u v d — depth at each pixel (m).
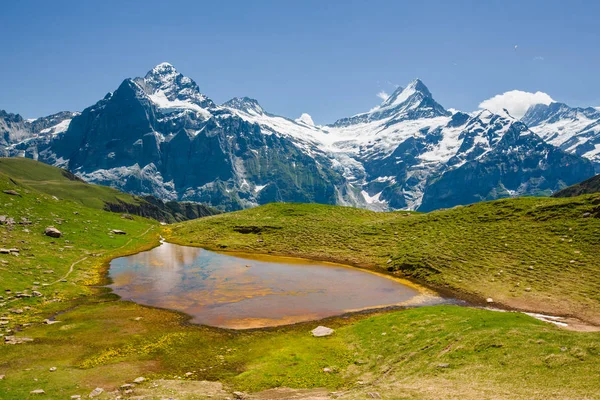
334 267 70.25
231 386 28.73
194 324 42.34
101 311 45.59
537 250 61.78
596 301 45.72
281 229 96.12
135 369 31.52
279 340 38.22
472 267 61.03
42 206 91.38
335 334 39.38
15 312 42.47
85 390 27.31
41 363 31.91
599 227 62.56
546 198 84.75
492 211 82.62
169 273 64.75
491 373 26.05
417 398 23.14
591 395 21.20
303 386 28.62
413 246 73.56
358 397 23.95
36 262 58.84
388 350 33.78
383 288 56.75
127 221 111.19
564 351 26.94
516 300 49.34
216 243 91.12
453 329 35.03
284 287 57.00
